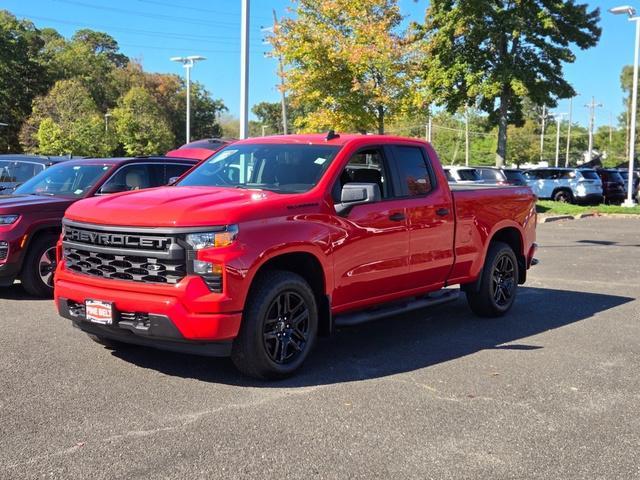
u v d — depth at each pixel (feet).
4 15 241.55
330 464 12.29
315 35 68.44
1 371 17.37
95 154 189.37
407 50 70.90
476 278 24.16
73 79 228.84
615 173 108.78
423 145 22.39
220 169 20.71
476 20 86.99
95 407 14.94
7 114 221.66
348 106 69.87
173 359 18.83
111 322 16.24
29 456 12.35
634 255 44.78
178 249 15.58
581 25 88.17
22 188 30.35
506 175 81.25
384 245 19.75
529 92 89.56
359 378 17.56
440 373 18.12
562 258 43.19
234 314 15.71
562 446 13.38
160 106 279.28
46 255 26.73
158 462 12.19
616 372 18.44
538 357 19.90
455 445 13.29
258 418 14.48
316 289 18.30
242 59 37.91
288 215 17.12
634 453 13.11
